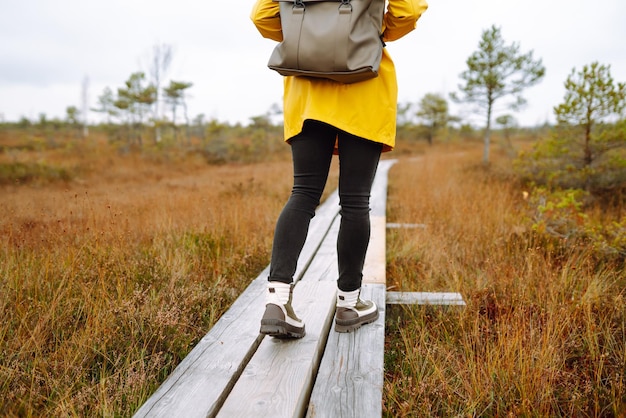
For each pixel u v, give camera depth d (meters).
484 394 1.76
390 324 2.57
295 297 2.40
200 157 18.66
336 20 1.56
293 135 1.75
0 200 6.39
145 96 22.08
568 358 2.14
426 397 1.77
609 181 6.78
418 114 40.47
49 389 1.71
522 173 8.23
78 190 8.80
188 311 2.36
